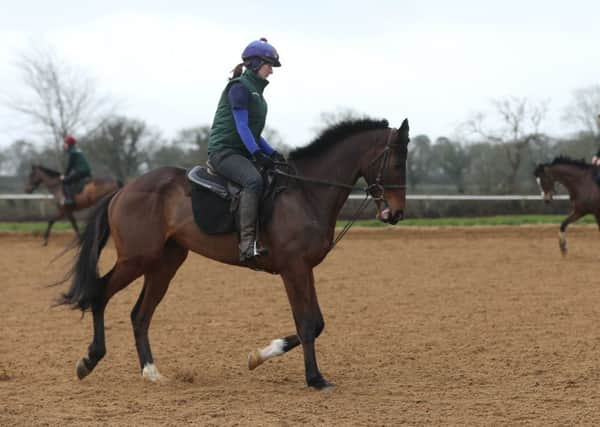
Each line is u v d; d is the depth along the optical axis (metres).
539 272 17.23
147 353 8.61
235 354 9.84
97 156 47.31
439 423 6.58
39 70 42.47
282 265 8.08
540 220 30.19
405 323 11.66
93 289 8.52
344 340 10.50
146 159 48.75
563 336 10.50
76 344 10.48
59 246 24.64
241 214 7.97
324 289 15.17
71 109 43.31
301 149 8.50
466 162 42.38
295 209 8.08
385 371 8.77
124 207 8.59
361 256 20.72
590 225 28.42
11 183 50.72
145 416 6.89
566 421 6.60
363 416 6.84
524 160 42.25
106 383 8.38
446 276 16.81
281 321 12.05
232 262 8.48
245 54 8.20
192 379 8.45
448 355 9.50
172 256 8.88
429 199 33.84
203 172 8.47
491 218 31.52
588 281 15.73
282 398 7.58
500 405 7.16
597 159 19.72
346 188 8.31
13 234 27.78
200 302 13.91
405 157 8.15
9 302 14.16
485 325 11.38
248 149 7.91
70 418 6.82
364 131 8.33
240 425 6.54
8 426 6.57
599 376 8.28
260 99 8.23
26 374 8.78
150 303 8.80
